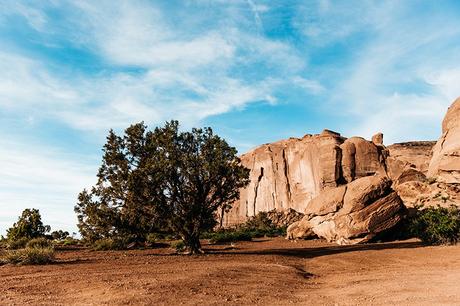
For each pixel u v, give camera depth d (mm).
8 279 12758
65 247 33219
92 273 13914
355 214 33094
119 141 26469
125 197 26031
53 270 15328
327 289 10953
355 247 27375
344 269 16219
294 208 100312
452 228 23562
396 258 18516
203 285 10789
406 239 31625
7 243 34531
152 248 32875
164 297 8844
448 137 40438
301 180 99688
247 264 17125
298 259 21062
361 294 9445
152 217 26391
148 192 24531
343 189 37344
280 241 41406
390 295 8867
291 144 108812
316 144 94188
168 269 15109
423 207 35719
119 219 26672
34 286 10984
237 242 40531
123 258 21531
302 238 41750
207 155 26641
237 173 26266
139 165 26484
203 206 26516
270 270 15008
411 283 10500
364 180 35781
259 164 115688
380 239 32281
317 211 39094
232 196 27062
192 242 26156
